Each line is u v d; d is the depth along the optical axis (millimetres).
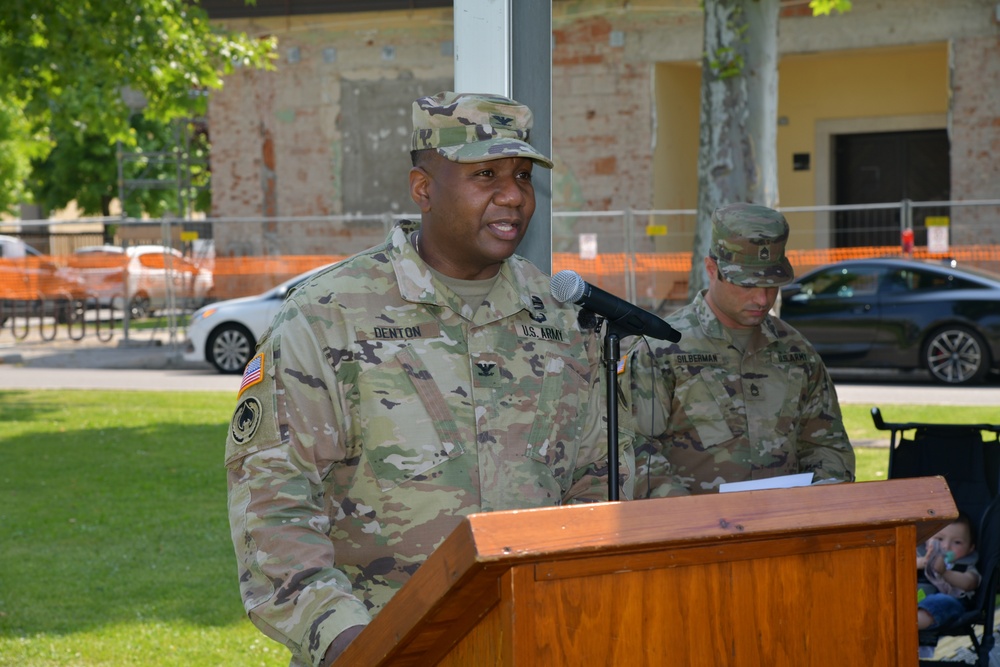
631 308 3438
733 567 2512
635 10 25859
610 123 26297
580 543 2248
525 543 2207
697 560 2453
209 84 18891
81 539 9609
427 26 27891
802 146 27766
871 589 2654
